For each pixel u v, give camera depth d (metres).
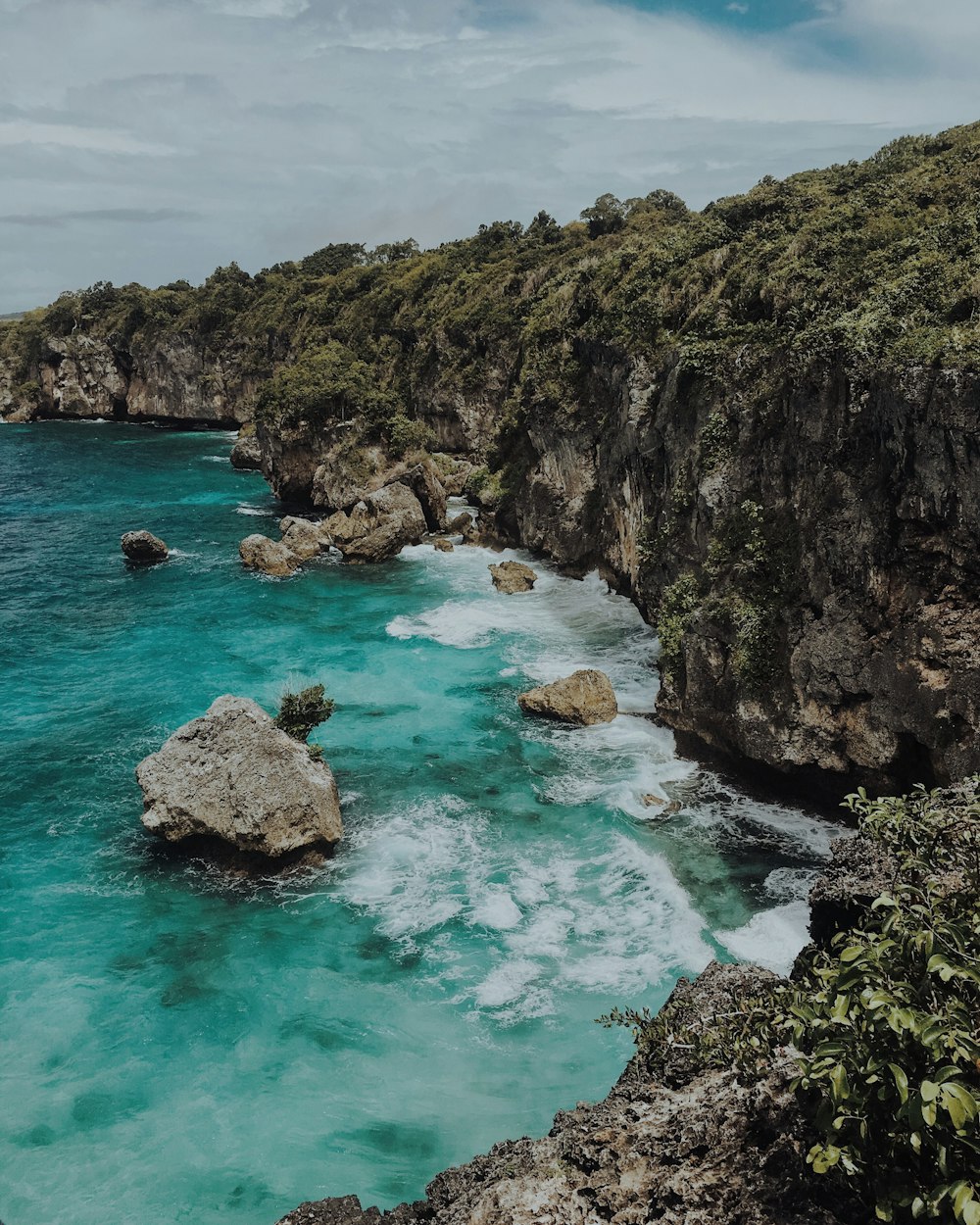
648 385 44.44
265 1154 17.75
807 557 28.45
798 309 32.38
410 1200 16.70
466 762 32.62
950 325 25.50
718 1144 9.34
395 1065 19.83
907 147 52.84
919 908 7.95
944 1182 6.72
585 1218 9.39
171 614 50.16
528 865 26.62
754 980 13.16
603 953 22.94
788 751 27.88
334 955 23.31
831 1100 7.16
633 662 41.25
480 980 22.17
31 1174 17.41
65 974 22.86
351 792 30.78
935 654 24.11
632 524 46.78
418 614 49.28
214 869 27.00
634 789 30.31
